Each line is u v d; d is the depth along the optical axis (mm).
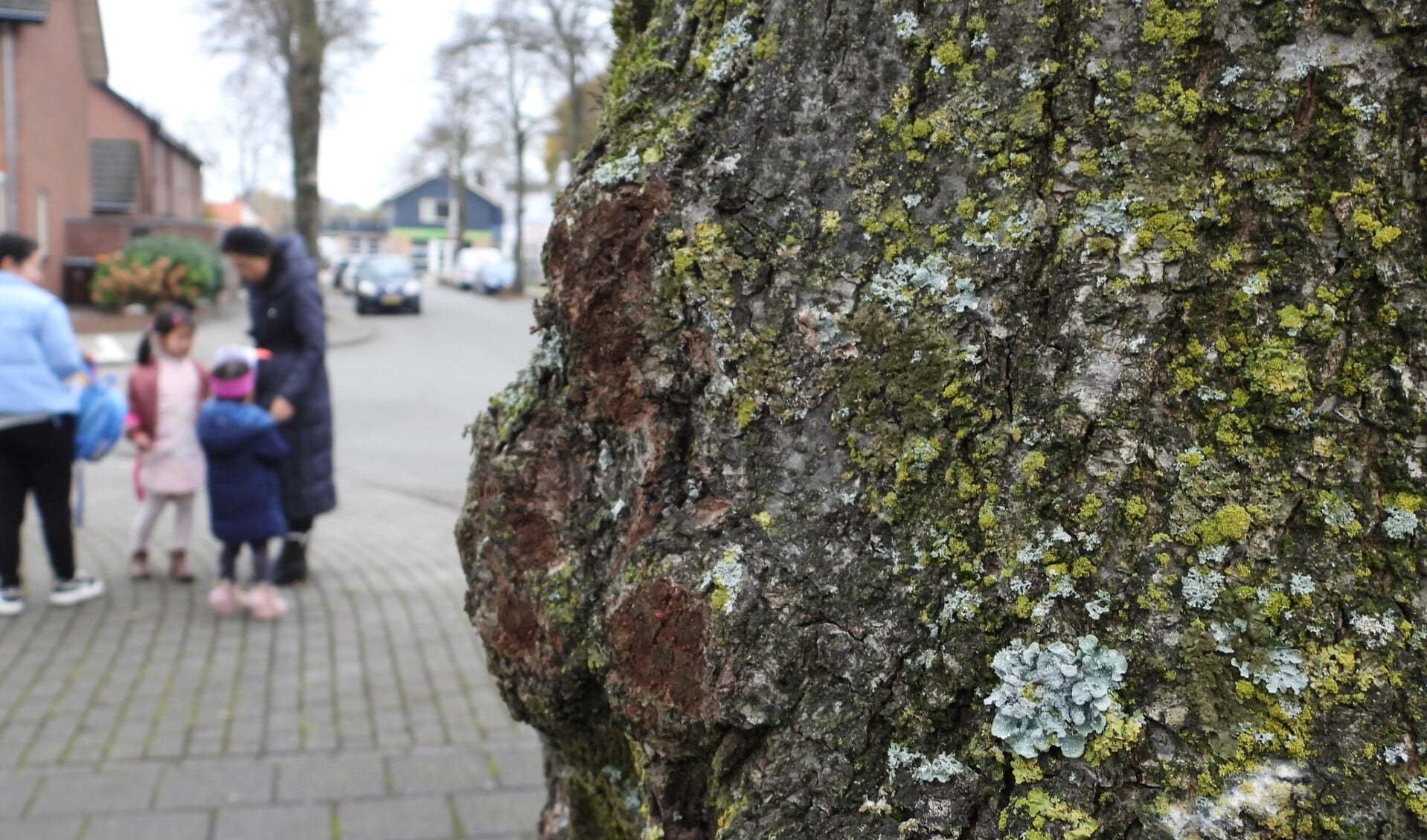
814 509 1068
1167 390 972
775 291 1090
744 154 1110
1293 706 931
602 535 1253
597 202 1172
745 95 1118
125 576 5621
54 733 3701
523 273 39375
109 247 24828
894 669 1028
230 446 4781
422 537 6762
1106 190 981
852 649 1037
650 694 1140
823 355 1073
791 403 1085
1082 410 982
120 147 30453
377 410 12398
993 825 981
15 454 4918
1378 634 928
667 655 1117
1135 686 961
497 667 1405
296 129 23484
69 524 5082
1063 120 994
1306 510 941
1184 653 952
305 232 23766
